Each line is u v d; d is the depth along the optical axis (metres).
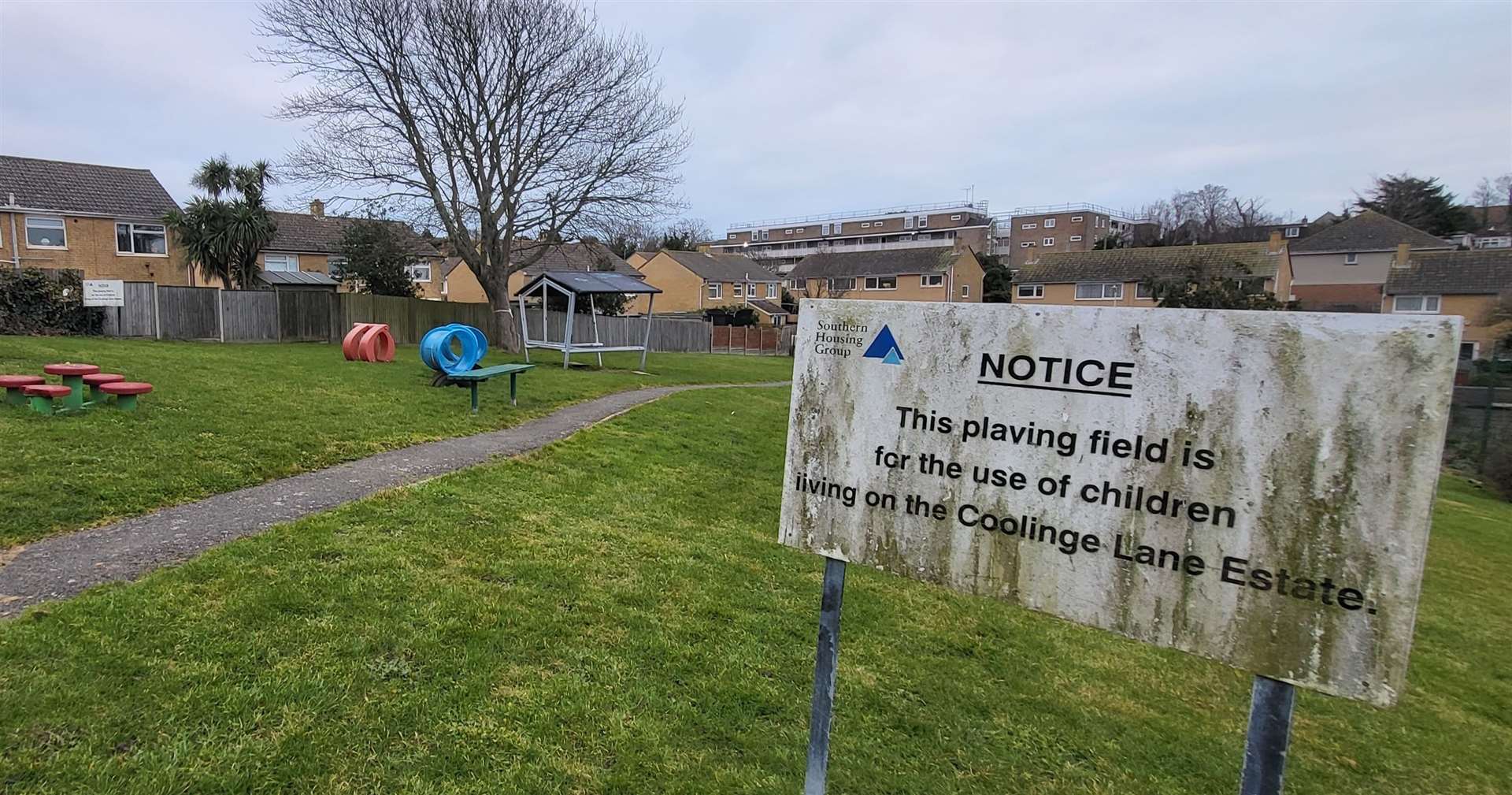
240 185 27.55
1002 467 2.17
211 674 2.96
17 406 7.18
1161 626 1.99
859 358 2.37
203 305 19.80
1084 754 3.57
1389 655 1.74
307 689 2.95
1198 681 4.73
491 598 4.02
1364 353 1.74
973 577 2.22
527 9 22.25
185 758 2.49
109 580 3.76
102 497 4.99
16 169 28.38
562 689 3.27
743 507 7.24
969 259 56.06
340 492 5.75
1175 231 79.31
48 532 4.40
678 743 3.05
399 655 3.31
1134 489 2.00
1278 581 1.85
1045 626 5.23
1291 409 1.82
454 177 22.80
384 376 12.84
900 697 3.86
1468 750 4.36
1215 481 1.91
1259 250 44.66
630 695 3.33
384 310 24.00
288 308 21.41
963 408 2.21
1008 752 3.48
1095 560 2.06
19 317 16.88
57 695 2.69
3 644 2.97
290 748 2.62
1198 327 1.91
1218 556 1.91
